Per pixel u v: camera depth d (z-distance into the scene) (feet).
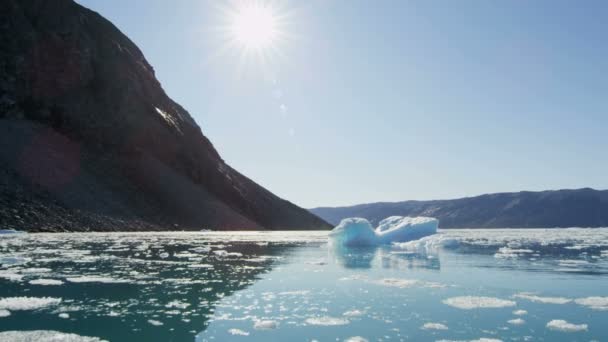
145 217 151.94
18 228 101.14
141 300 24.36
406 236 82.33
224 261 45.91
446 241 72.02
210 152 273.75
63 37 188.85
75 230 113.91
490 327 18.95
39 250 54.19
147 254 51.90
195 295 26.07
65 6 205.16
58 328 18.35
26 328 18.26
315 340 17.11
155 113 223.10
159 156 205.98
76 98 183.73
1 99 156.56
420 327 19.04
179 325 19.20
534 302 24.49
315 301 24.66
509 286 30.17
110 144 181.98
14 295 25.36
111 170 169.58
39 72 173.06
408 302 24.48
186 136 244.22
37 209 113.80
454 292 27.53
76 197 132.46
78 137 171.83
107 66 208.33
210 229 175.73
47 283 29.53
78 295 25.55
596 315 21.20
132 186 169.78
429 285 30.30
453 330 18.52
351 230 76.64
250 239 100.83
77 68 187.42
